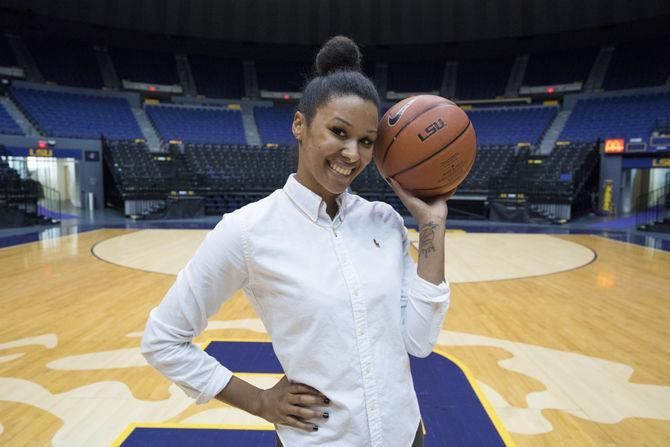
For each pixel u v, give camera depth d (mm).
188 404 2713
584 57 20062
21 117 15750
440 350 3586
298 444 935
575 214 14898
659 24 17406
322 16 19016
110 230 11367
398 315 968
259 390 982
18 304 4855
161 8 18047
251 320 4375
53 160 15500
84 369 3221
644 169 16656
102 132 16859
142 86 19875
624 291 5617
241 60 22156
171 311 946
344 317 890
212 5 18438
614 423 2537
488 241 10164
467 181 15836
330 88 905
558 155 15836
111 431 2436
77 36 19016
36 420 2543
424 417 2516
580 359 3447
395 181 1189
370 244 993
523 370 3244
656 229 11977
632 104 17391
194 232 11109
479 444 2262
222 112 20125
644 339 3898
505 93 20766
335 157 917
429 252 1028
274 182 16266
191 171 16219
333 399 893
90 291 5414
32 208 12414
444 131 1141
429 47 20188
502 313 4668
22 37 18516
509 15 18125
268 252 904
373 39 19344
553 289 5719
